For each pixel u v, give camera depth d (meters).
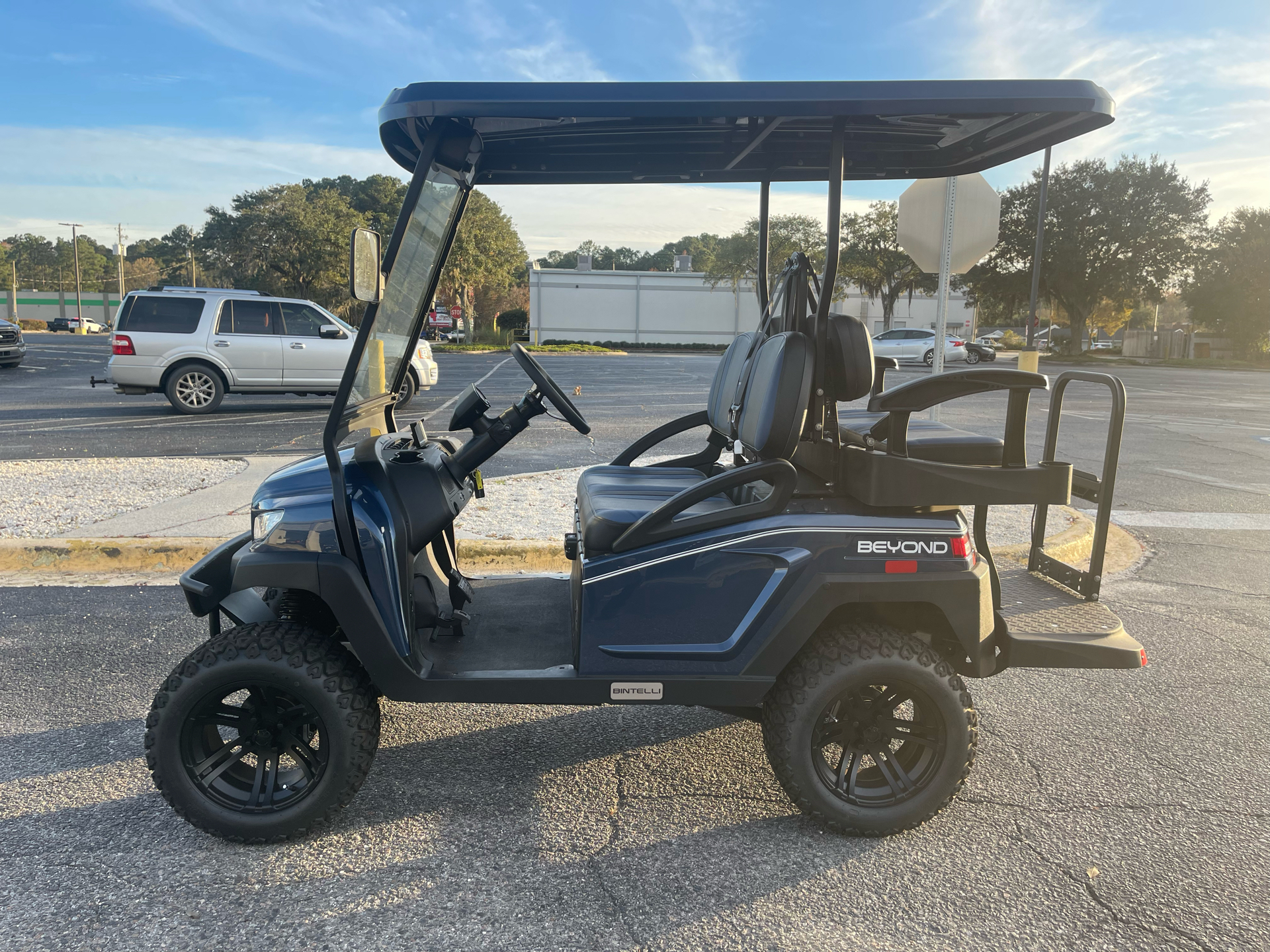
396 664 2.62
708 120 2.93
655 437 4.04
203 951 2.17
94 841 2.67
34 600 4.96
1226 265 48.66
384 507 2.68
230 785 2.70
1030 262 46.97
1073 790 3.06
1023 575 3.56
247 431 11.46
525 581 3.78
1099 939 2.25
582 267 54.59
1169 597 5.29
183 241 94.44
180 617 4.69
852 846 2.69
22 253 135.50
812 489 2.92
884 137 3.24
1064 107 2.51
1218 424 14.33
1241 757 3.32
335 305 53.75
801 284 2.85
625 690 2.69
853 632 2.69
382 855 2.62
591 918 2.32
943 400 2.64
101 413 13.54
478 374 24.22
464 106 2.47
